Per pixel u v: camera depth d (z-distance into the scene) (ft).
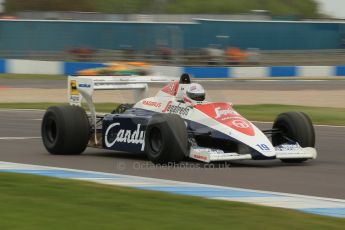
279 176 114.32
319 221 77.71
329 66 503.61
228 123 122.83
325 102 301.63
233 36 565.12
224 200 89.71
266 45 577.43
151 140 124.26
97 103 297.53
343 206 88.74
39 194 93.09
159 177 111.96
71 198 90.02
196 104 127.44
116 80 145.18
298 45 590.55
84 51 540.52
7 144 161.99
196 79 454.40
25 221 76.38
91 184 101.04
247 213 81.35
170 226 74.43
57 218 78.02
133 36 545.85
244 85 401.70
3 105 286.05
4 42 560.20
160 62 516.32
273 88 379.55
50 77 463.01
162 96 135.64
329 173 118.52
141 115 133.80
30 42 555.69
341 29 602.44
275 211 82.79
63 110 139.74
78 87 144.87
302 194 98.43
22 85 398.83
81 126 139.44
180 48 540.93
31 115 246.47
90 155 141.79
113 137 136.87
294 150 124.57
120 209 83.25
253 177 112.88
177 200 88.89
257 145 119.24
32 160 134.00
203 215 79.97
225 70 473.26
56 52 551.18
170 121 120.26
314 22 595.06
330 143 167.84
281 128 131.64
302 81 443.73
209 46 556.51
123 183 105.40
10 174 110.11
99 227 73.77
